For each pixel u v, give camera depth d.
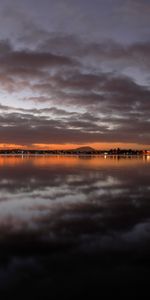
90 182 22.34
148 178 25.33
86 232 9.65
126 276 6.47
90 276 6.47
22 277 6.42
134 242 8.65
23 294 5.80
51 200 15.08
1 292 5.86
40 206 13.65
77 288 6.00
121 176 27.00
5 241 8.70
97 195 16.58
